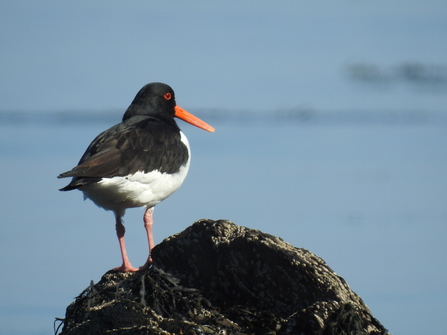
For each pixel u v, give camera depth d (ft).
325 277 32.58
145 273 33.53
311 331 30.30
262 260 33.12
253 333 31.50
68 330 32.12
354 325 30.37
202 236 35.06
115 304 30.48
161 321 29.68
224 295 33.96
